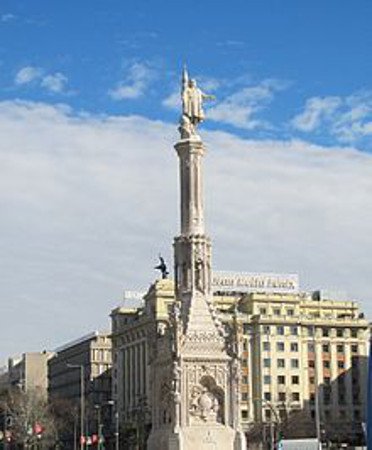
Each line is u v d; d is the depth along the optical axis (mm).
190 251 95000
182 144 97750
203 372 90125
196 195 96938
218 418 90062
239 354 91312
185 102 99625
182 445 87438
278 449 133750
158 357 93250
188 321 91438
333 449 198625
